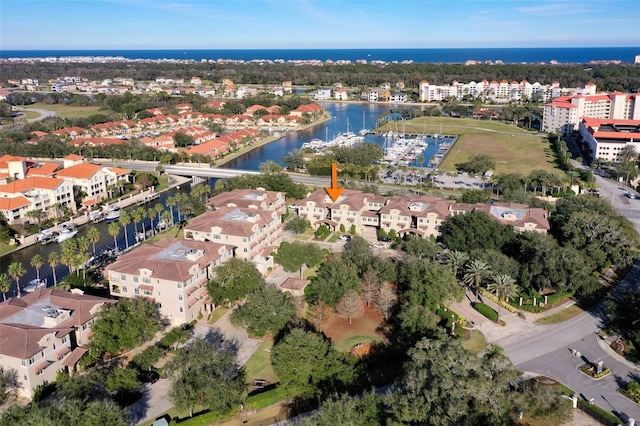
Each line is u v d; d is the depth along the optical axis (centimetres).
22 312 12288
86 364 11962
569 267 14700
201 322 14250
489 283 15612
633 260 17075
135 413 10669
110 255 18725
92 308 12756
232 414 10475
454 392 9088
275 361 11244
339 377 11300
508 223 18162
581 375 11756
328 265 15712
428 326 12838
